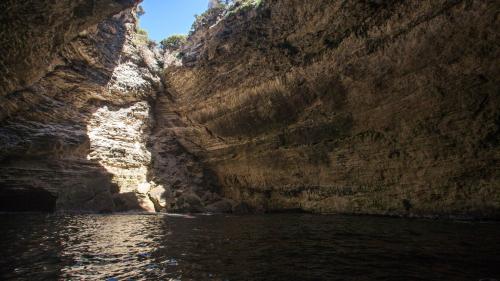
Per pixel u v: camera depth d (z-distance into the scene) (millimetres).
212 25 20453
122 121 22656
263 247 7000
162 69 24422
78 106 20828
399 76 12703
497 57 10133
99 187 19484
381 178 14555
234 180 21844
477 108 11141
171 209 20297
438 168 12578
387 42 12359
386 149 14148
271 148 19016
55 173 18391
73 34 14695
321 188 17094
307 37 14711
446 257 5695
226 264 5480
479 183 11547
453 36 10672
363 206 15258
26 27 12016
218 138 21969
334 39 13945
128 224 11922
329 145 16234
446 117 11992
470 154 11625
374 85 13562
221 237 8516
